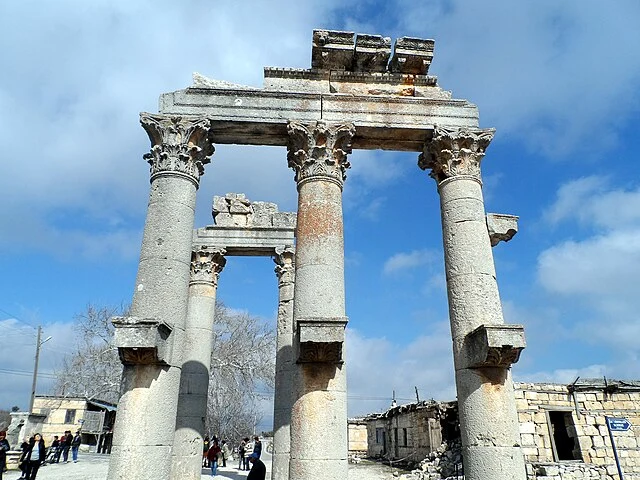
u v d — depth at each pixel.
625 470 23.89
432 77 13.57
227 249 19.30
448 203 12.16
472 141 12.55
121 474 9.12
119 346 9.35
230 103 12.43
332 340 9.58
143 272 10.54
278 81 13.16
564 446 25.64
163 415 9.71
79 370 44.31
